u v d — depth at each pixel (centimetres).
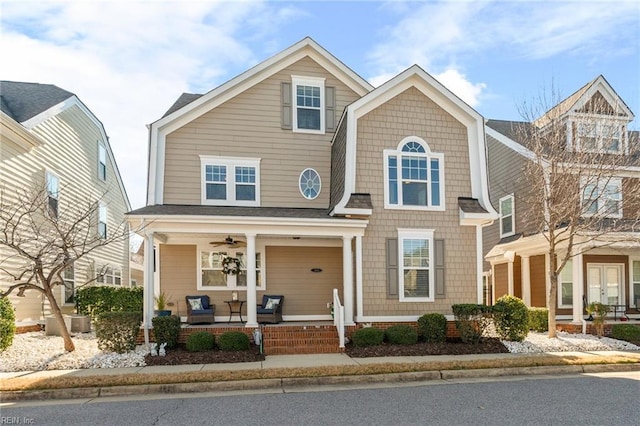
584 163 1327
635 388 800
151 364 975
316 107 1509
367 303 1287
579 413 642
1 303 1069
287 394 769
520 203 1764
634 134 1705
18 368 925
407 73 1348
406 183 1362
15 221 1240
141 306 1917
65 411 672
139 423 610
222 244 1439
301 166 1476
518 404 692
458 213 1373
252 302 1195
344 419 618
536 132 1438
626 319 1605
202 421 615
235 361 1002
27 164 1413
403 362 965
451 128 1403
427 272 1338
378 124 1355
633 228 1447
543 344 1203
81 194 1852
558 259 1681
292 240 1462
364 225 1263
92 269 1908
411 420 612
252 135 1455
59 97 1662
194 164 1415
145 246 1166
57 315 1070
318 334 1197
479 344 1180
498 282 2027
